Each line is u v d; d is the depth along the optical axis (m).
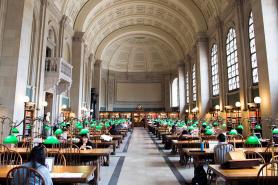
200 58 22.86
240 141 8.92
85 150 7.12
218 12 19.53
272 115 10.48
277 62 10.90
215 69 21.41
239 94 15.87
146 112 37.66
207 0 20.72
